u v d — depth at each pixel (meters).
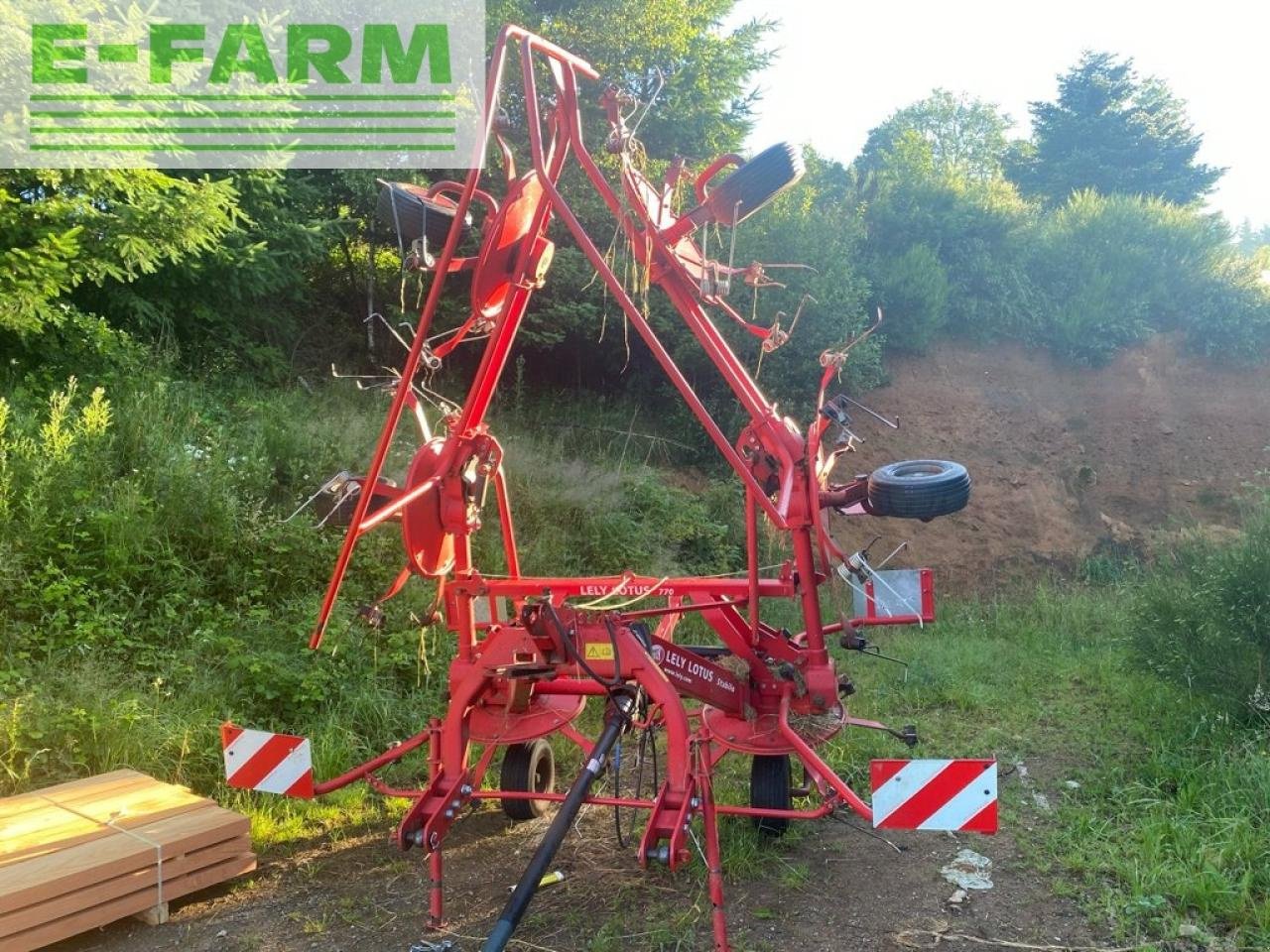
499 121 4.60
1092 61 42.50
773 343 5.12
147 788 4.97
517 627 5.05
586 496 10.38
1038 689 8.00
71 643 6.18
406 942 4.21
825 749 6.36
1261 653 6.16
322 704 6.62
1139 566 13.15
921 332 15.69
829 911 4.39
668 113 14.73
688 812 4.00
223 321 11.27
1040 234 17.28
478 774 5.25
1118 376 15.71
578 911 4.45
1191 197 41.78
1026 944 4.07
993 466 14.45
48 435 7.45
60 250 7.75
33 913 3.82
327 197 12.85
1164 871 4.49
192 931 4.29
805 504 4.96
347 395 11.56
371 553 8.12
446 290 13.41
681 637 9.03
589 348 13.89
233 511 7.74
